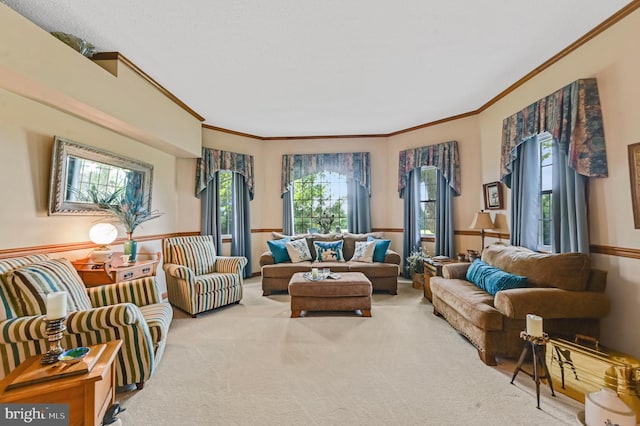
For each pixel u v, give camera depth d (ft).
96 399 4.48
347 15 6.75
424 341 8.38
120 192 10.36
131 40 7.75
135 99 9.34
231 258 12.60
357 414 5.31
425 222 16.10
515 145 10.23
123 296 7.75
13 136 7.00
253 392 5.98
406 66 9.21
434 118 14.49
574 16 6.93
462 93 11.43
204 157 15.05
